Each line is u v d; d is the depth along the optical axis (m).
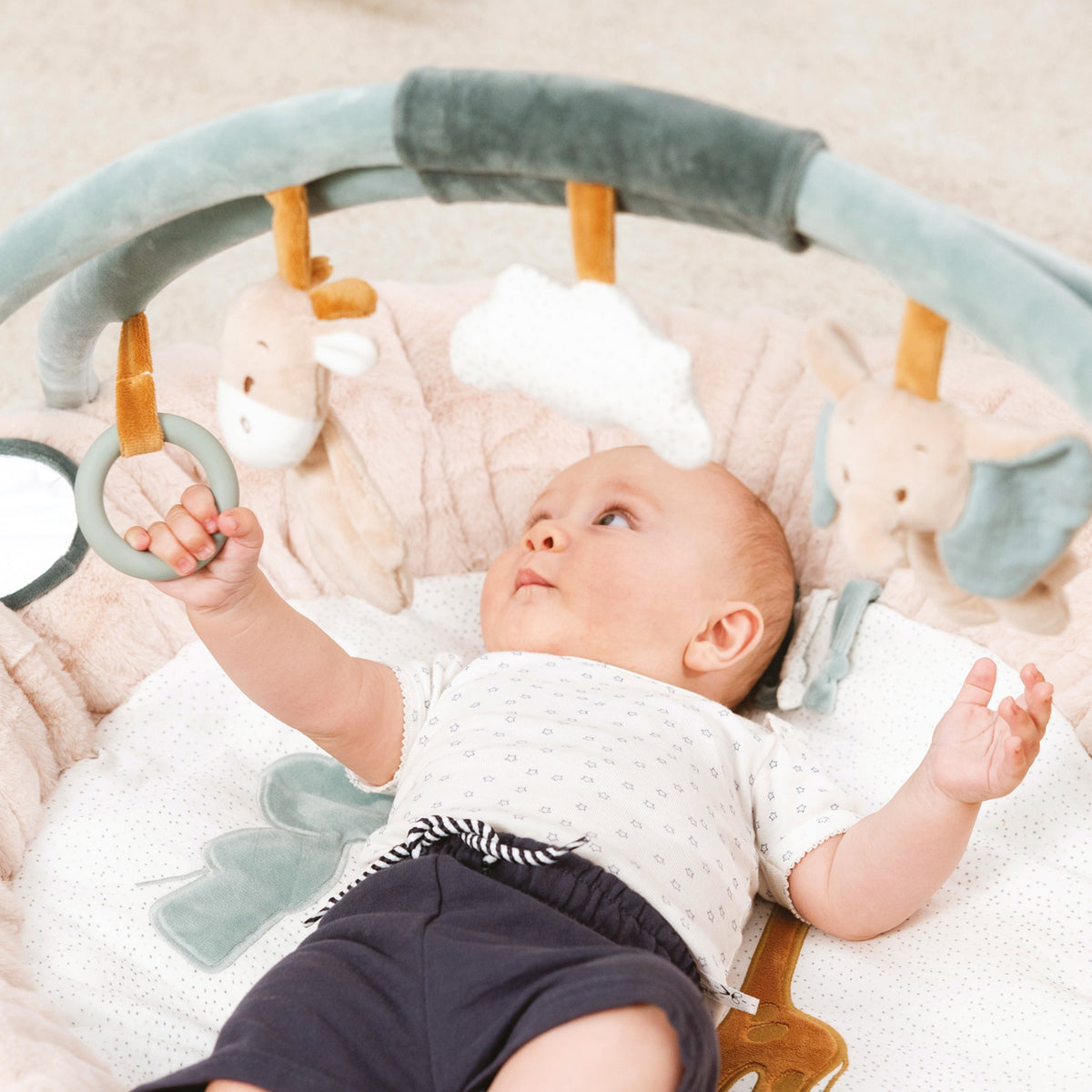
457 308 1.52
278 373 0.77
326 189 0.78
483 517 1.45
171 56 2.50
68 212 0.78
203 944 1.03
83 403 1.28
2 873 1.05
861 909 1.05
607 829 0.97
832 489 0.71
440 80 0.69
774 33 2.66
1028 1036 0.97
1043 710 0.94
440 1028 0.81
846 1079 0.93
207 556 0.92
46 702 1.16
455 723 1.11
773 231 0.69
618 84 0.67
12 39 2.53
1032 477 0.67
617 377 0.69
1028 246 0.71
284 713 1.09
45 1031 0.86
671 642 1.23
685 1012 0.76
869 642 1.33
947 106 2.46
